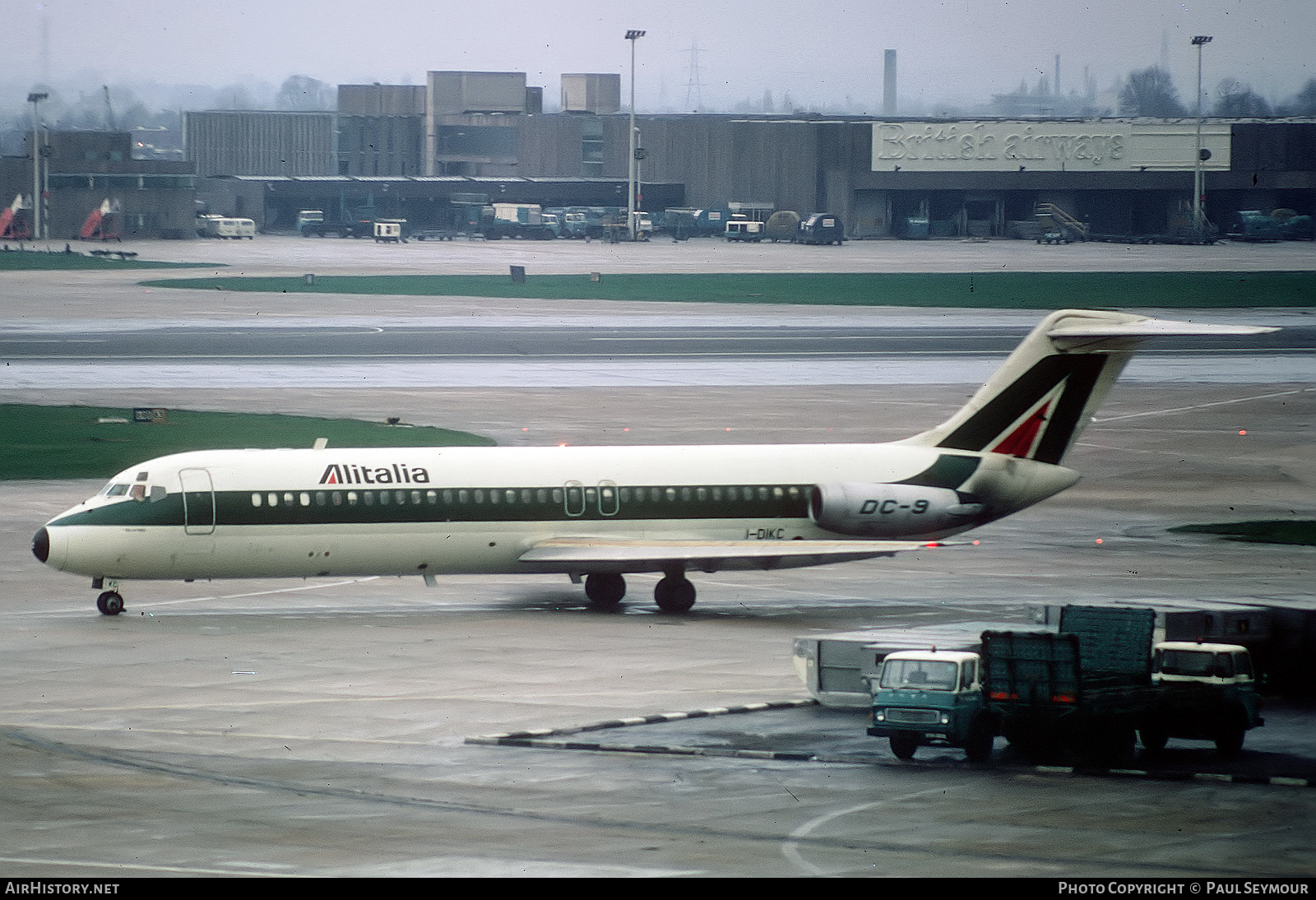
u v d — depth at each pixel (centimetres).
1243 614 11388
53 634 12756
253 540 13662
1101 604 11762
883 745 9625
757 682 11388
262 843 7444
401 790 8506
